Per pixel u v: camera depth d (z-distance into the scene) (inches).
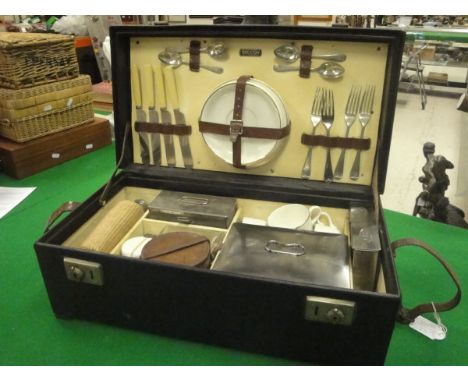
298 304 25.2
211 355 28.6
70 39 58.0
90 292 29.6
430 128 114.4
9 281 36.3
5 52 50.5
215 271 25.8
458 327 31.5
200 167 42.8
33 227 44.7
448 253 40.6
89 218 36.8
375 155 37.0
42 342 29.7
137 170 43.1
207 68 38.6
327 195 38.9
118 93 39.9
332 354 26.7
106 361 28.1
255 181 40.7
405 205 81.6
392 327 24.3
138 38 39.0
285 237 34.1
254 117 37.9
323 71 35.9
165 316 28.9
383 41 33.3
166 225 39.5
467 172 60.6
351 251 32.7
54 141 59.0
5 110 53.1
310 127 38.2
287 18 67.8
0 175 56.9
